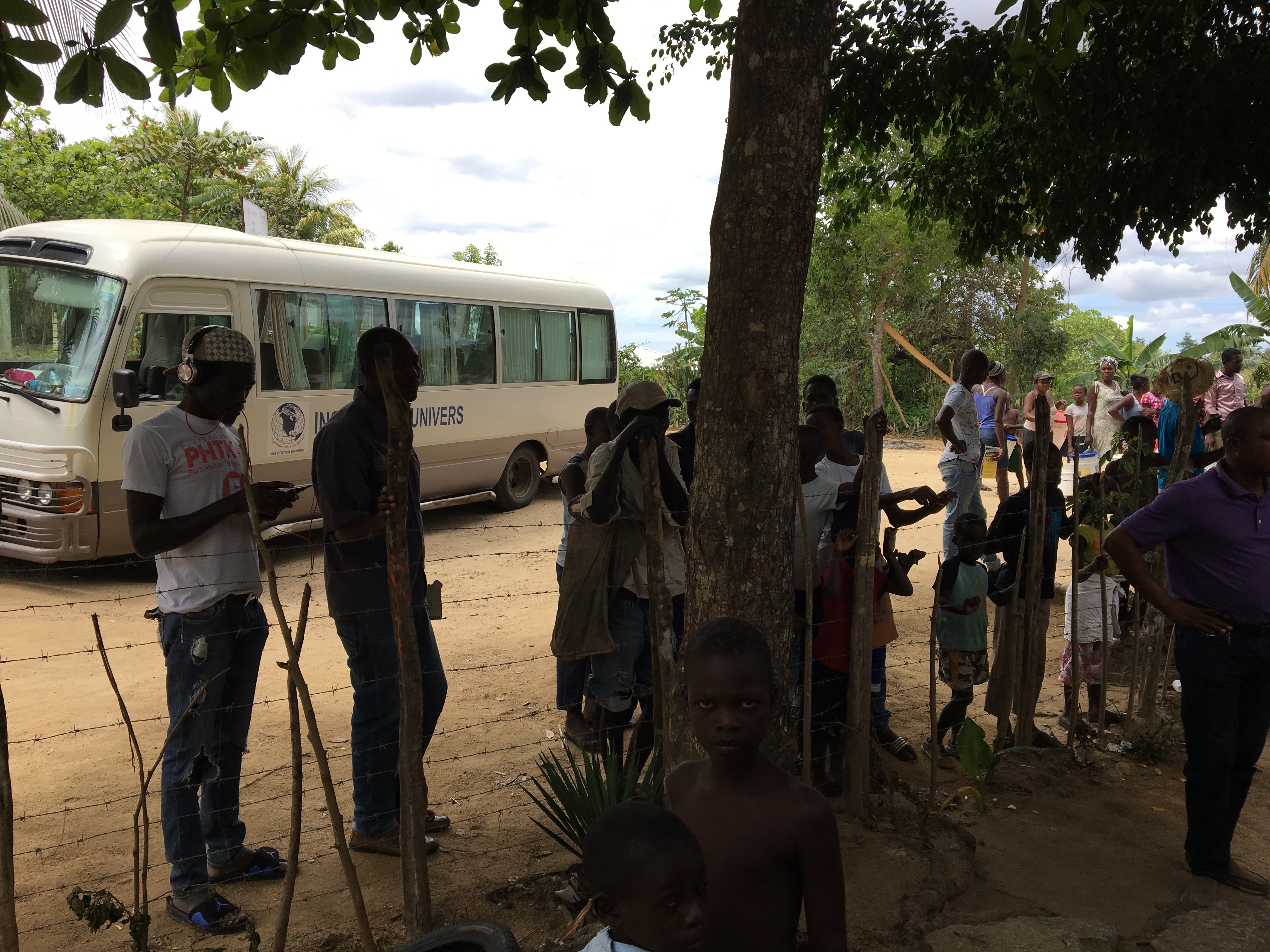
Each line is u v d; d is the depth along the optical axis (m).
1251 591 3.55
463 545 11.05
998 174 7.18
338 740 5.20
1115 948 3.22
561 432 13.78
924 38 6.66
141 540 3.28
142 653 6.73
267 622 3.62
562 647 4.25
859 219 8.20
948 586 4.81
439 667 4.03
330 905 3.50
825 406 5.04
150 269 8.43
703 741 1.99
